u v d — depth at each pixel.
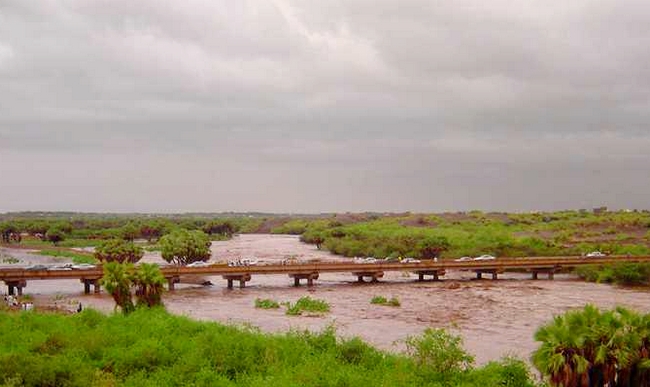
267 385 29.11
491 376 33.31
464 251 132.00
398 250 141.12
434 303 75.38
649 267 96.44
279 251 164.00
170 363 33.94
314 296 81.31
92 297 76.81
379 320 62.88
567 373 27.78
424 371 33.56
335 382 30.34
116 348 35.50
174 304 73.25
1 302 65.19
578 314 29.25
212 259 137.00
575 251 131.12
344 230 185.38
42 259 131.00
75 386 28.44
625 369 28.19
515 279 103.38
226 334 41.09
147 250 156.88
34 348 34.78
